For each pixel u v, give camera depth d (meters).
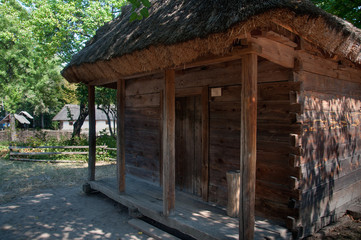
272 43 3.05
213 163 4.58
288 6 2.33
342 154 4.57
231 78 4.25
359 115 5.14
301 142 3.54
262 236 3.20
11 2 22.55
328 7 7.23
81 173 8.69
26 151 11.69
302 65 3.44
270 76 3.71
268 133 3.76
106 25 6.90
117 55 4.05
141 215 4.71
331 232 4.00
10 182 7.48
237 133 4.18
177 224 3.73
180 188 5.46
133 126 6.72
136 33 3.99
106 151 11.73
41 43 14.04
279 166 3.63
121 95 5.13
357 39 3.72
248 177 2.84
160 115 5.79
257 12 2.31
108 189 5.55
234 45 2.86
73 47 14.59
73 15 13.93
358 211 4.54
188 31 2.89
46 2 13.42
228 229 3.42
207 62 3.25
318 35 2.97
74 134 14.84
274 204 3.68
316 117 3.91
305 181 3.65
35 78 25.95
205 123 4.67
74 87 29.39
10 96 24.70
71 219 4.79
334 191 4.32
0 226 4.48
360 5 6.69
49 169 9.30
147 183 6.10
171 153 3.94
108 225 4.52
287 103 3.54
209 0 3.10
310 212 3.74
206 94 4.63
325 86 4.13
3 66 24.59
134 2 2.86
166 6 4.11
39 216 4.94
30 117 38.84
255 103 2.86
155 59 3.56
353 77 4.96
